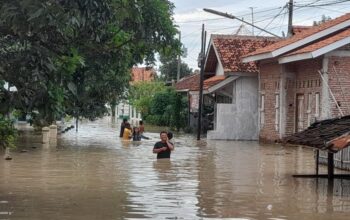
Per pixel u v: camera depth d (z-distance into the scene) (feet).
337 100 86.48
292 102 99.76
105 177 49.39
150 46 52.85
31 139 100.07
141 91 209.26
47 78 24.06
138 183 45.80
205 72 138.72
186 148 87.92
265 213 33.78
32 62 22.95
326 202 38.14
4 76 23.56
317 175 52.54
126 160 65.51
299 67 97.45
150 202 36.70
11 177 48.70
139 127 107.65
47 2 20.21
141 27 35.22
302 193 42.01
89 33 24.91
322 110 86.79
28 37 23.06
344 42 84.07
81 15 21.45
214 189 43.16
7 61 23.02
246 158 70.90
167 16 56.03
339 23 93.20
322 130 48.93
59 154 72.28
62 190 41.47
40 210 33.45
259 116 111.86
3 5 20.12
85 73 69.87
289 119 100.07
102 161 63.87
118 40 37.27
